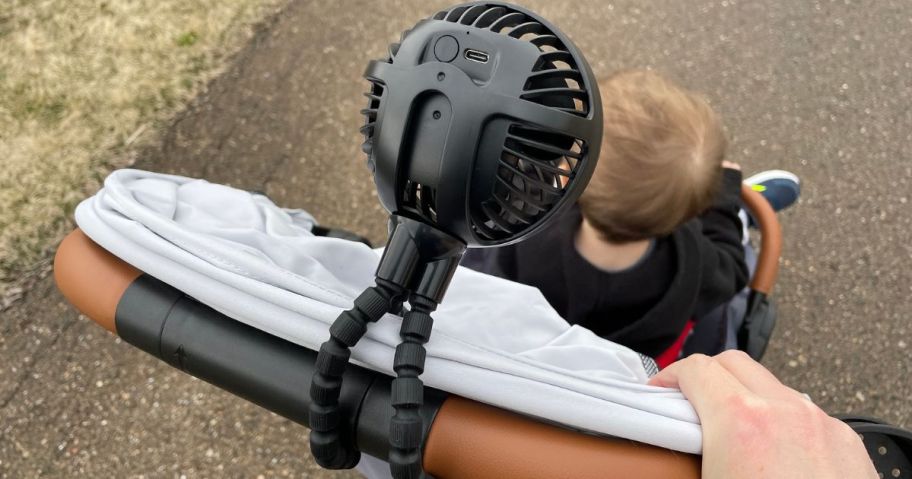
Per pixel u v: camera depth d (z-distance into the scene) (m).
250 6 2.05
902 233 1.75
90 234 0.62
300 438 1.58
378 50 1.99
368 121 0.55
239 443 1.57
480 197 0.47
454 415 0.53
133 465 1.56
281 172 1.84
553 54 0.49
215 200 0.75
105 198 0.64
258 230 0.70
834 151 1.85
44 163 1.81
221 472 1.55
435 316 0.72
